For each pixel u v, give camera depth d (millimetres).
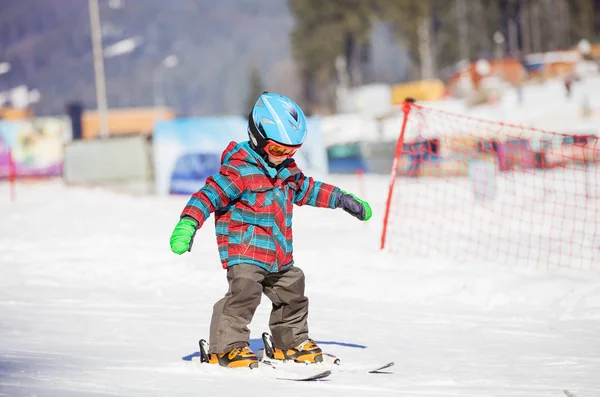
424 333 10852
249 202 7691
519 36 165375
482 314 12539
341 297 14258
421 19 147750
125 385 6824
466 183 41312
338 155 69750
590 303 12891
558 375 8070
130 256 18469
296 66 171125
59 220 27672
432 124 54906
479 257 18641
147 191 44500
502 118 83125
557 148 53906
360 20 153000
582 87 93375
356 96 117938
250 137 7750
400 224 25281
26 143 64688
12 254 19062
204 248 19703
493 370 8328
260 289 7793
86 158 45219
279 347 8219
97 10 66500
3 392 6309
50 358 8273
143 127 114438
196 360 8094
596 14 166625
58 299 13602
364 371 8008
